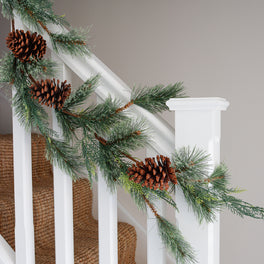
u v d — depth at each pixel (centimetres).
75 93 76
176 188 75
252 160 155
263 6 152
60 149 79
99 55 182
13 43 72
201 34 163
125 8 176
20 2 78
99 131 74
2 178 133
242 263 156
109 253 83
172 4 167
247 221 154
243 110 156
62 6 189
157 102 75
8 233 108
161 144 79
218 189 70
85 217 143
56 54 85
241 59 156
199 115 73
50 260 108
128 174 70
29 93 76
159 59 171
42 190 123
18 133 87
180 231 75
